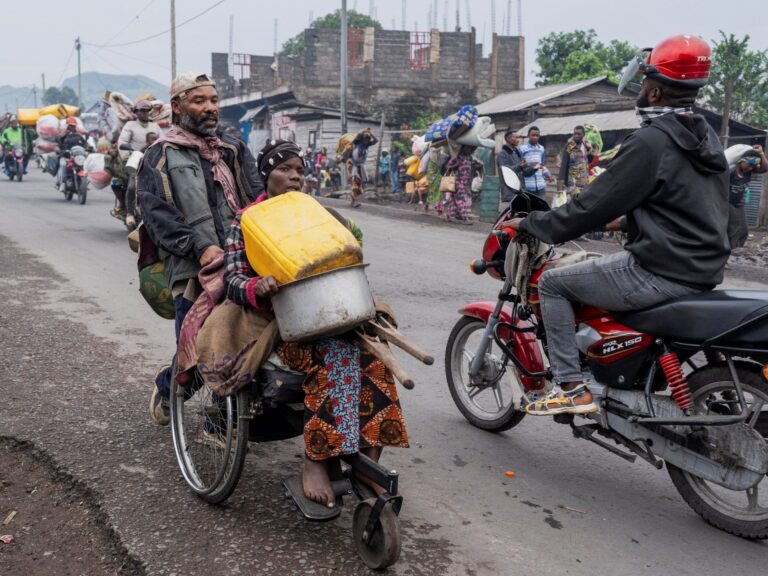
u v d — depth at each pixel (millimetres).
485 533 3271
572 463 4059
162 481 3580
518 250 3893
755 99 22031
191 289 3545
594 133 16312
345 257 2861
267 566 2916
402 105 34969
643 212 3283
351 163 18312
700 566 3080
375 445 3023
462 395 4617
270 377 3084
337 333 2908
